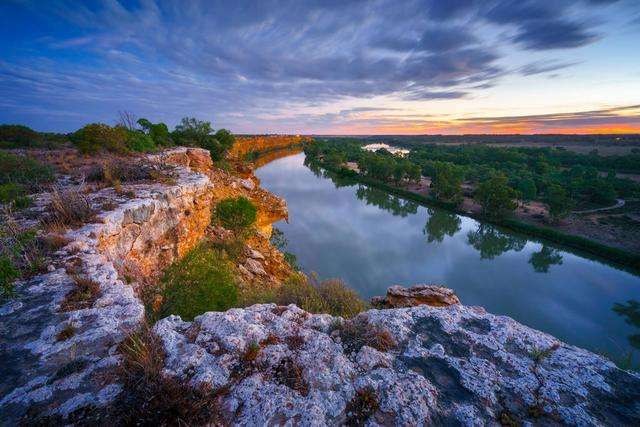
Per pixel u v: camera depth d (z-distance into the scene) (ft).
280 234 136.15
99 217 29.60
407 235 164.45
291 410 9.51
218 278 31.40
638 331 88.48
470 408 9.80
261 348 12.25
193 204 54.03
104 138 77.20
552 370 11.53
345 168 359.87
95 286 17.61
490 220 195.52
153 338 12.26
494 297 105.50
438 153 522.06
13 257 19.99
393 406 9.74
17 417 8.98
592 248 148.05
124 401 9.41
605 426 9.16
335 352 12.28
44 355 11.75
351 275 110.32
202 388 9.93
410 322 14.62
